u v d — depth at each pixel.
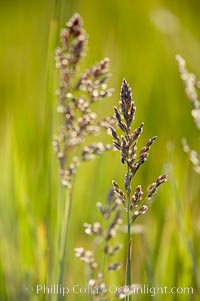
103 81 0.61
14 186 0.84
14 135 0.94
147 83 1.23
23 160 0.92
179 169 0.91
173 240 0.76
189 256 0.72
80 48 0.62
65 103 0.62
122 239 0.77
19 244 0.79
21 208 0.81
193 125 1.09
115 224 0.60
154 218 0.83
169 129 1.10
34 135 1.04
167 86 1.23
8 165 0.87
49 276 0.67
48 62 0.66
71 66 0.62
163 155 0.98
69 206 0.64
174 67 1.29
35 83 1.27
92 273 0.69
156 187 0.49
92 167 0.93
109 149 0.62
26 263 0.77
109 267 0.59
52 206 0.72
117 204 0.60
